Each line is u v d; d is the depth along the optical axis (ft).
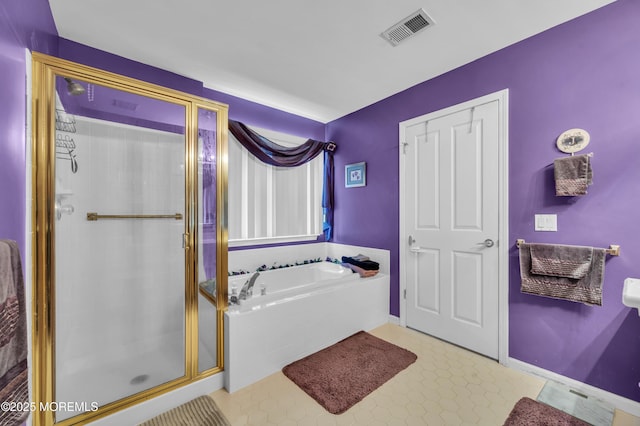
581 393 5.53
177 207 6.62
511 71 6.51
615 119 5.17
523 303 6.36
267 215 10.09
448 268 7.77
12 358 2.48
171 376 5.64
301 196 11.10
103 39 6.27
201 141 6.20
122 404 4.91
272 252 10.10
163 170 6.85
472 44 6.49
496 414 5.02
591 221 5.44
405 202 8.86
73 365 5.65
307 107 10.31
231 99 9.18
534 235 6.16
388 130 9.39
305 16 5.53
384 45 6.51
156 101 5.80
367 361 6.77
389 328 8.81
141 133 6.70
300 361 6.79
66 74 4.59
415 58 7.09
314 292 7.42
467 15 5.50
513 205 6.49
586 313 5.53
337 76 8.02
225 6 5.23
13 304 2.53
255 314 6.10
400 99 9.00
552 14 5.49
